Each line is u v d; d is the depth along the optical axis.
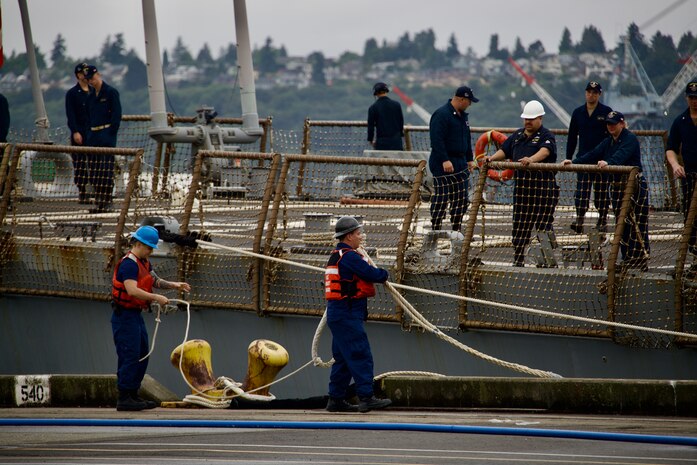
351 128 57.03
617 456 22.28
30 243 40.03
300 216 41.78
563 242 34.44
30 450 24.27
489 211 39.03
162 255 37.19
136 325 30.47
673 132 34.94
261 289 35.78
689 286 29.64
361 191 47.66
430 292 30.78
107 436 26.19
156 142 54.38
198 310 37.34
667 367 30.19
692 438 23.67
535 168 32.47
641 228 32.47
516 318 31.94
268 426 26.98
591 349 31.30
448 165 37.69
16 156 40.84
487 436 25.06
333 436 25.45
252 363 32.09
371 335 34.69
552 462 21.73
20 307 40.91
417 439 24.80
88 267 38.75
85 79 47.97
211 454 23.27
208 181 43.09
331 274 28.91
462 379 29.83
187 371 32.56
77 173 45.91
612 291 30.38
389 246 36.66
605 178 34.69
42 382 32.78
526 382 29.16
